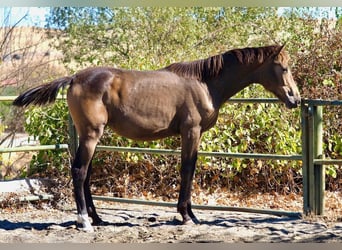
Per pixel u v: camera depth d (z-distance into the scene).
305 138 6.73
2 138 11.18
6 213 7.55
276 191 8.81
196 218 6.88
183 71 6.66
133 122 6.46
